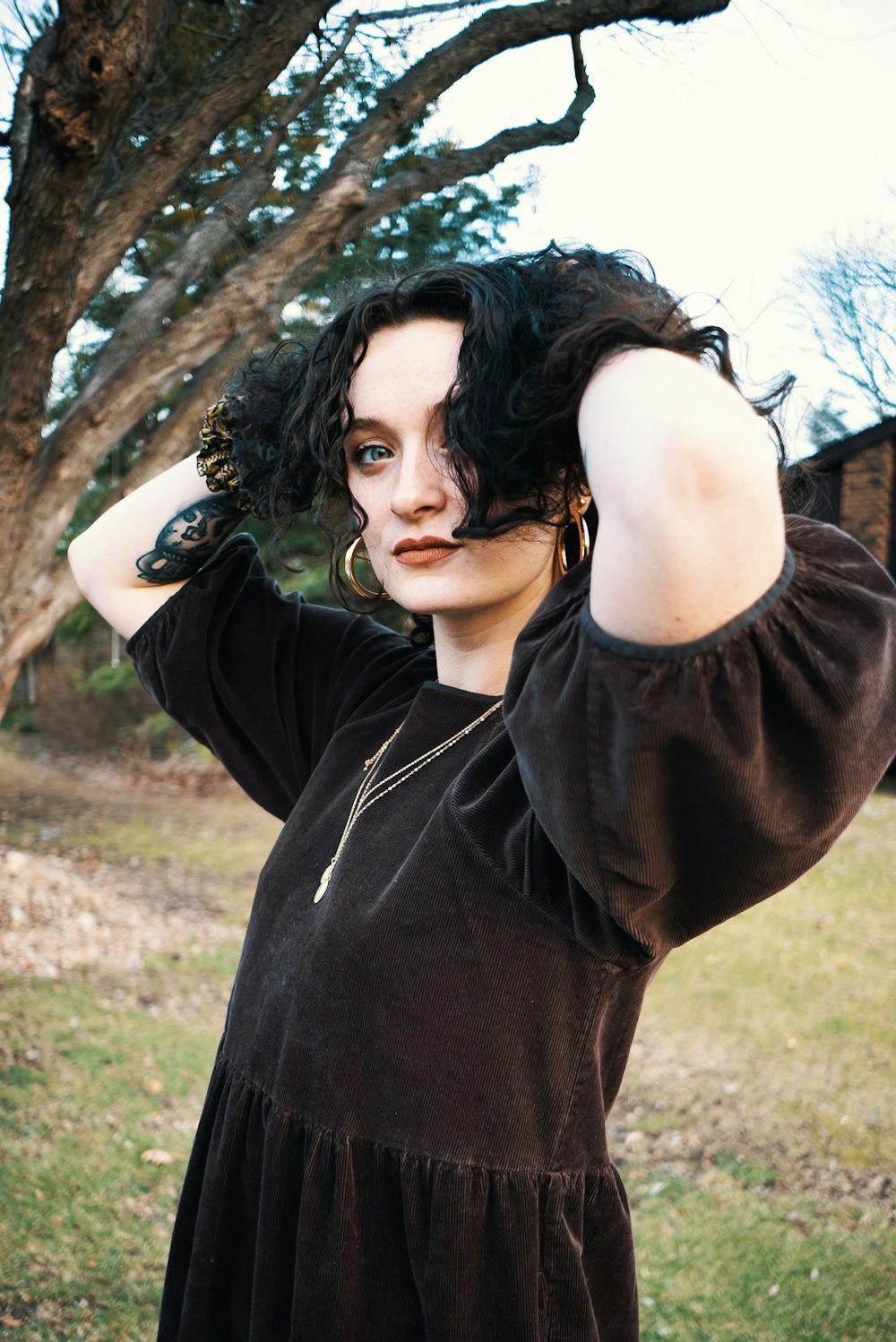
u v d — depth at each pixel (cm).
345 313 87
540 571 86
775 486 56
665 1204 325
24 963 503
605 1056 86
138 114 248
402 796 91
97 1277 268
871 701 58
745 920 595
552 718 61
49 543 248
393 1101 81
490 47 246
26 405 227
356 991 83
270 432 105
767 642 56
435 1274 78
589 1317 80
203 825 916
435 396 81
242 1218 92
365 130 246
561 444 72
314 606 124
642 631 56
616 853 61
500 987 79
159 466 250
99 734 1309
